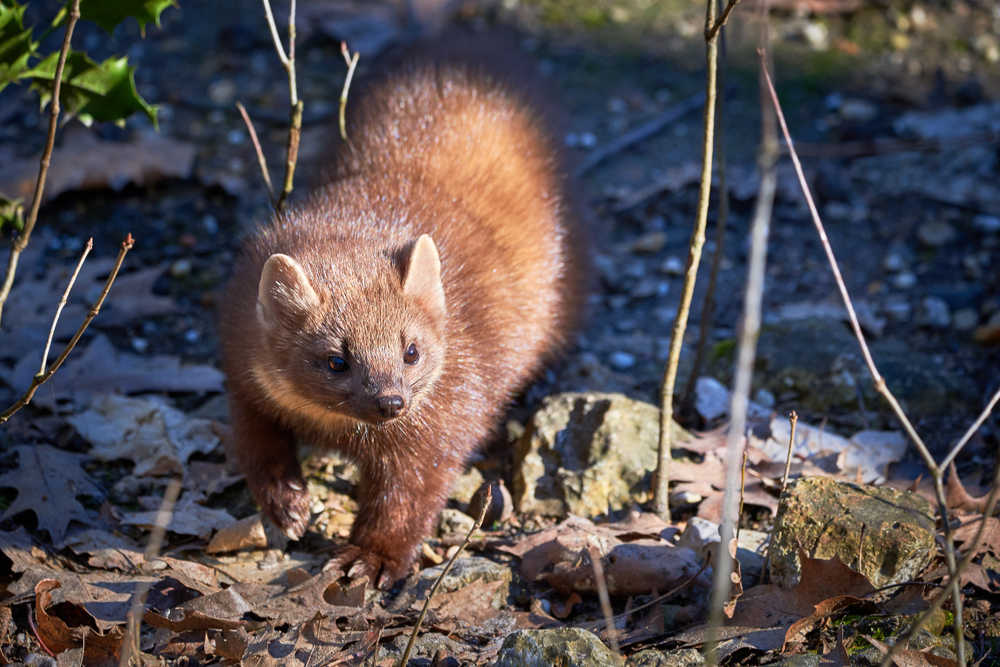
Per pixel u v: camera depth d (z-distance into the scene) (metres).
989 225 10.16
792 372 8.16
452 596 6.16
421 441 6.30
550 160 8.40
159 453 7.41
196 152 11.27
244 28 13.09
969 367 8.52
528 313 7.34
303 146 11.36
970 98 11.87
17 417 7.66
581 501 7.04
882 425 7.80
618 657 5.22
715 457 7.24
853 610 5.70
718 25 5.60
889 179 10.97
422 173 7.43
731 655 5.48
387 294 6.02
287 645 5.58
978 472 7.14
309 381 5.99
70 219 10.33
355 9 13.56
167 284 9.70
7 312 8.90
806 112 11.97
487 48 9.33
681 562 6.12
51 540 6.49
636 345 9.16
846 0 13.41
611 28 13.59
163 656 5.59
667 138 11.77
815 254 10.16
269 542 6.77
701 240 6.21
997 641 5.52
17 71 6.06
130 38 12.85
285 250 6.38
